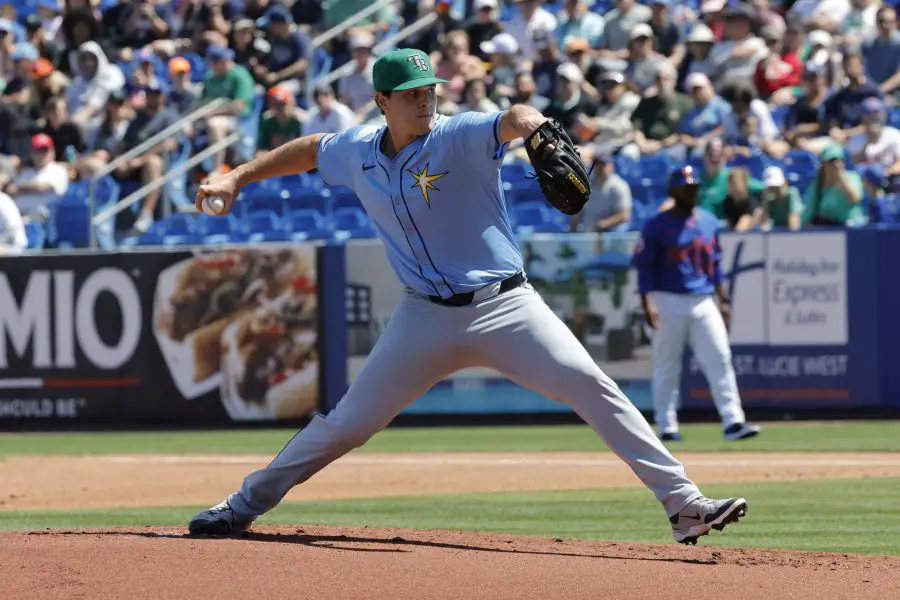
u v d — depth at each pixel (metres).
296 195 57.28
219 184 18.66
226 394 51.03
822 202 49.06
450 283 17.53
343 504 27.89
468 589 14.66
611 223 51.06
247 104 60.66
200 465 37.06
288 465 18.72
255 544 17.48
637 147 54.72
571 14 62.16
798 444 39.69
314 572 15.46
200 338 51.25
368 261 49.88
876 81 58.34
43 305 52.66
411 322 17.95
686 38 59.28
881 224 49.62
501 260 17.62
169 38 70.69
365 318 49.97
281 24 64.25
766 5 60.22
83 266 52.28
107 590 14.57
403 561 16.28
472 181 17.23
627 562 16.88
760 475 32.19
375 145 17.81
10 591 14.58
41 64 66.00
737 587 15.11
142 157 58.16
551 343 17.61
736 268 48.06
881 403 47.34
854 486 29.94
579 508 26.78
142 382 51.81
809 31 61.03
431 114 17.28
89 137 63.53
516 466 35.72
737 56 57.62
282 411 50.66
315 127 56.91
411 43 63.50
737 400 39.09
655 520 24.64
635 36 58.06
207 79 61.00
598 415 17.73
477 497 29.08
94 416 52.22
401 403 18.34
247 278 50.91
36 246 57.25
